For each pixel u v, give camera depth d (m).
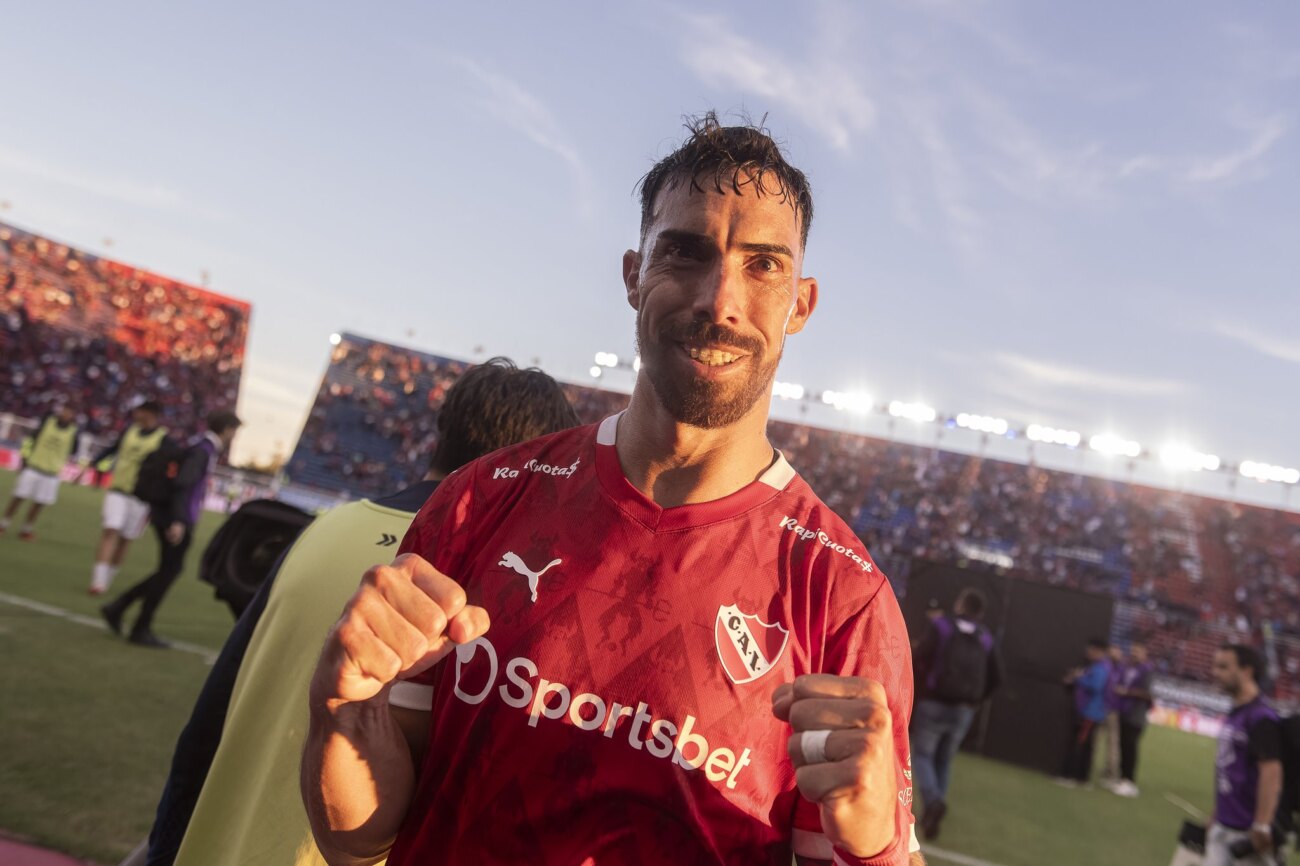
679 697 1.02
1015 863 5.74
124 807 3.67
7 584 8.21
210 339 37.00
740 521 1.12
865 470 30.52
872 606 1.10
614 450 1.19
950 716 6.46
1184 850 4.53
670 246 1.16
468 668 1.07
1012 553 28.62
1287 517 28.20
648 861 0.98
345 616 0.94
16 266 32.38
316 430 33.78
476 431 1.96
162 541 6.90
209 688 1.83
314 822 1.08
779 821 1.05
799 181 1.22
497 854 1.00
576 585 1.07
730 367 1.11
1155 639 26.58
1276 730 4.15
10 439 24.48
